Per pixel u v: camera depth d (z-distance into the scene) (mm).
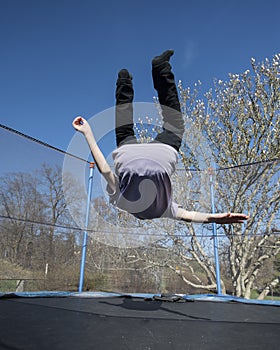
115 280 4707
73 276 4148
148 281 5105
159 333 1758
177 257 5383
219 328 1942
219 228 5000
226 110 6219
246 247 5277
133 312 2482
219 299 3438
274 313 2648
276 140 5848
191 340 1630
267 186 4996
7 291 3510
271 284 5270
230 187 4840
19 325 1846
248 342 1619
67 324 1912
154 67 1641
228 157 5992
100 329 1805
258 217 5117
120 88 1600
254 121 5961
